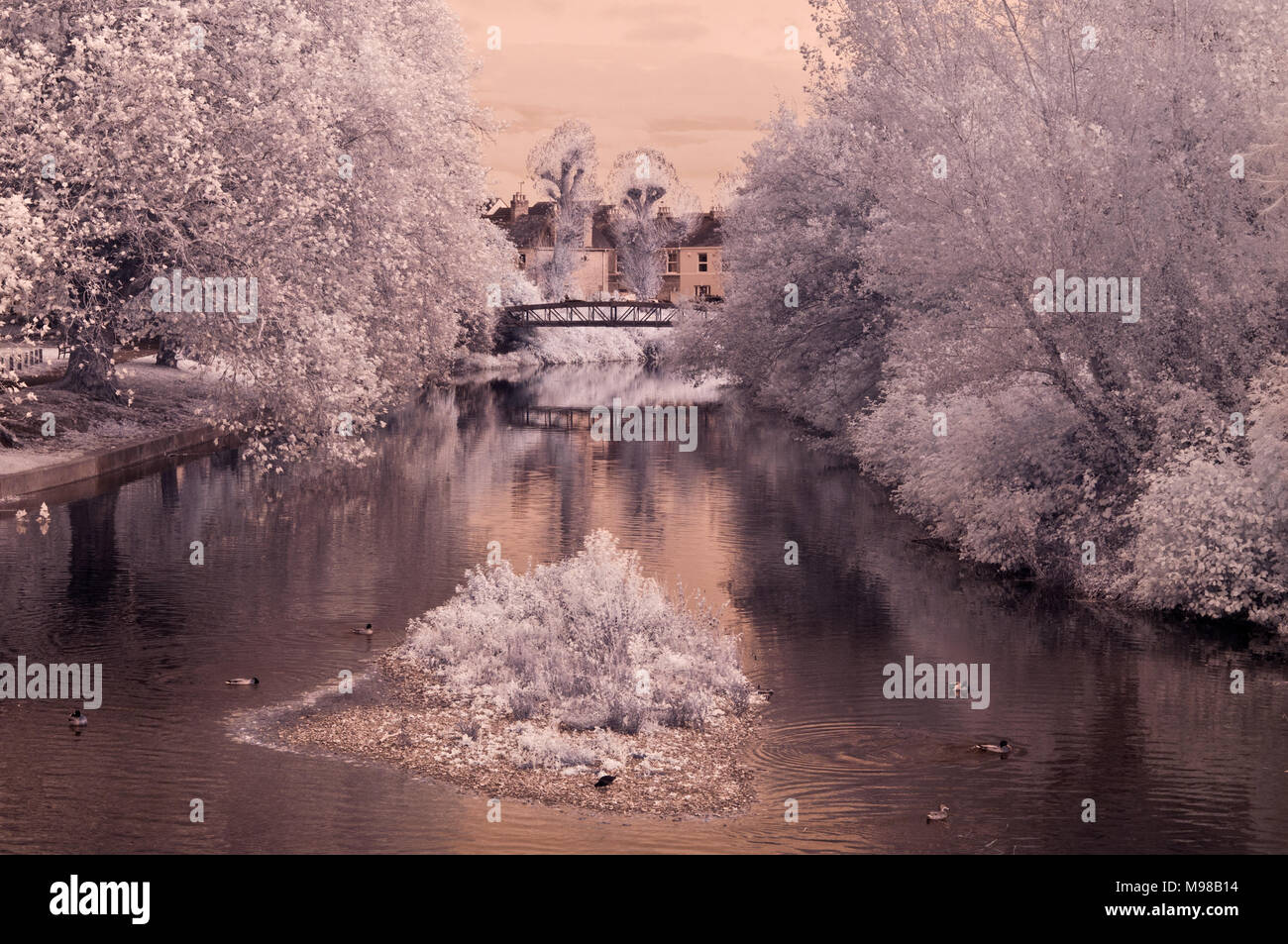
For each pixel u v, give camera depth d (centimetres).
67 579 1859
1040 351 2114
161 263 2644
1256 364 2019
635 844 982
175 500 2628
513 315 8688
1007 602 1892
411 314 3519
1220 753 1228
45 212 2370
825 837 1007
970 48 2403
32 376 3775
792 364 4144
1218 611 1794
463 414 5009
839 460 3650
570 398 5950
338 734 1216
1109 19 2203
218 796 1050
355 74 3075
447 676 1407
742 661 1551
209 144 2617
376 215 3094
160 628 1597
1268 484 1780
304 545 2173
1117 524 2041
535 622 1546
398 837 978
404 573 1950
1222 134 2078
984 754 1219
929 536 2427
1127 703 1392
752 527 2495
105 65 2406
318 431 2730
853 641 1652
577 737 1227
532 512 2606
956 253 2139
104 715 1260
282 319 2609
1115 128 2103
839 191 3844
